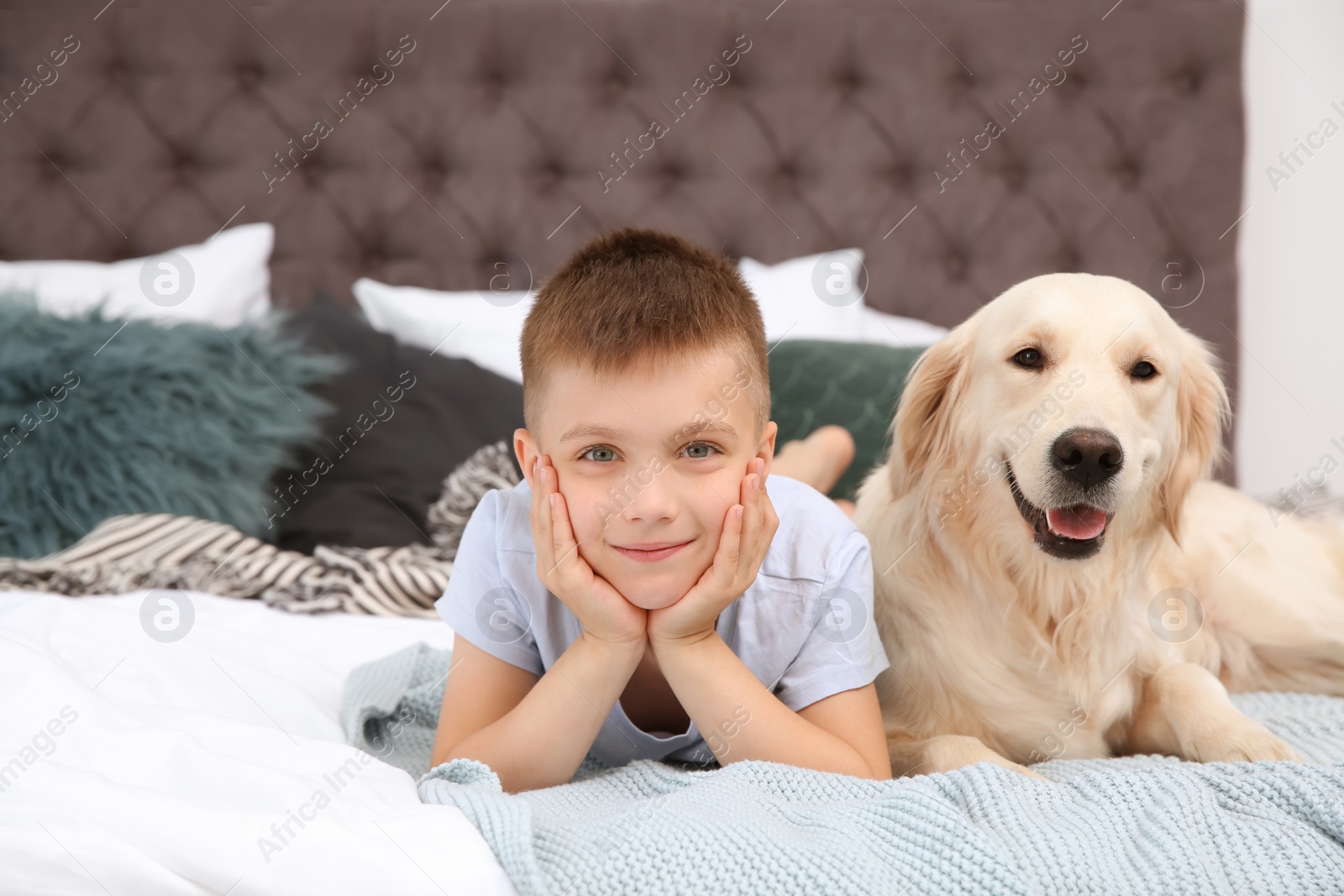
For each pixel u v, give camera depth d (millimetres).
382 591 1594
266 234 2479
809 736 935
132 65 2543
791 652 1044
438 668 1220
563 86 2561
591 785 899
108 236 2533
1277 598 1360
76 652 1094
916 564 1197
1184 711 1073
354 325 2170
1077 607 1117
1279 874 700
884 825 738
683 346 908
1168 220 2545
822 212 2570
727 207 2568
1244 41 2527
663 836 712
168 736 789
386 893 667
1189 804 757
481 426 2012
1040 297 1117
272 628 1391
